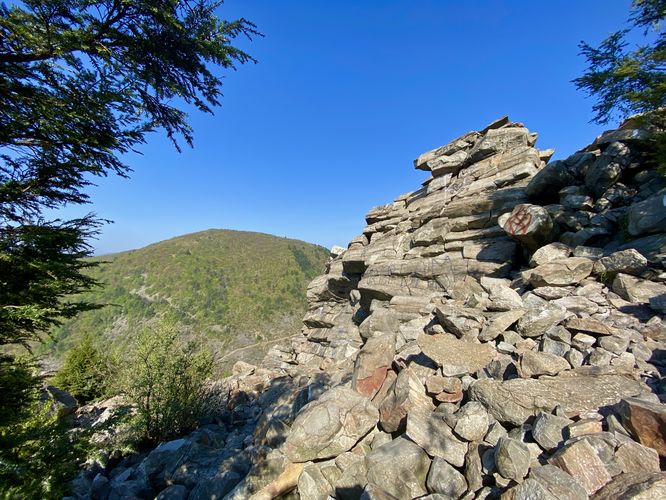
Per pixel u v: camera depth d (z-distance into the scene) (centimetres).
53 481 499
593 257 829
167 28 525
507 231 1003
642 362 496
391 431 542
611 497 287
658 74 844
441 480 409
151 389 957
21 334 482
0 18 392
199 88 638
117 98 482
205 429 915
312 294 2166
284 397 885
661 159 853
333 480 508
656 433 336
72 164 484
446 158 1595
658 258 695
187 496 628
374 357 675
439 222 1383
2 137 441
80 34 461
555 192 1098
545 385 467
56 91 476
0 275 441
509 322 670
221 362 1244
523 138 1375
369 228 1941
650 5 883
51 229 484
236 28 593
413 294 1284
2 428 497
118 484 699
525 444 366
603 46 948
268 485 525
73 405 1284
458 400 524
